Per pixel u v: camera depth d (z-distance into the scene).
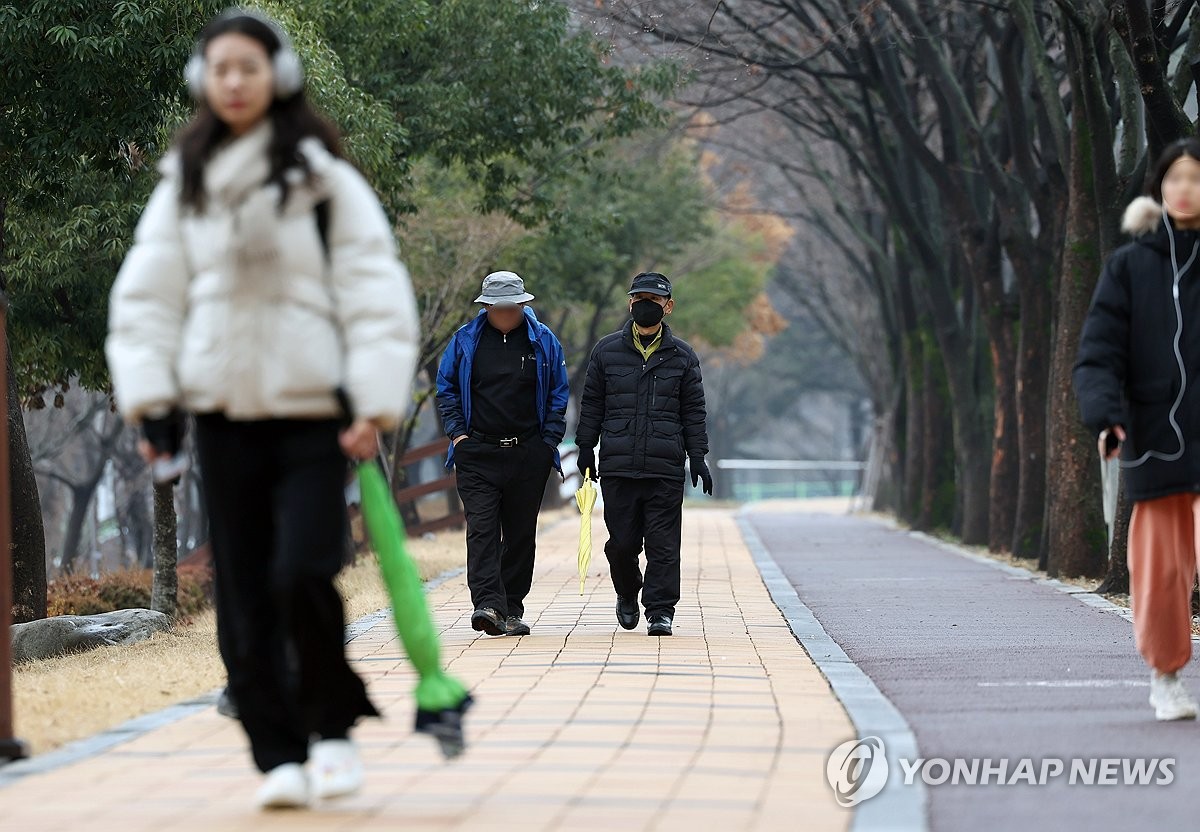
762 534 89.94
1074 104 51.38
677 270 126.56
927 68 64.62
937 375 93.19
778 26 76.19
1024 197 65.69
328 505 16.09
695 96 95.75
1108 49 51.25
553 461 34.03
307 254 16.05
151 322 16.14
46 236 49.97
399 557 16.38
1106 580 47.12
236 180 15.78
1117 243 50.78
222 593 16.80
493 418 33.50
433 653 16.41
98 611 55.56
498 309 33.31
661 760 19.47
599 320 121.31
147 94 42.22
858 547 76.81
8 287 52.34
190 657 32.03
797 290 169.62
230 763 19.67
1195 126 42.22
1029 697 24.95
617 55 70.25
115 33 40.28
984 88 75.12
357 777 16.75
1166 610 21.75
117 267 51.34
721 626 36.62
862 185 102.00
